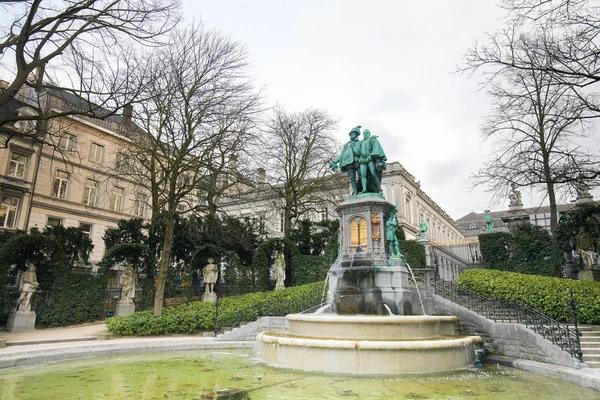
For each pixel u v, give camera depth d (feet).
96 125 112.47
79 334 43.21
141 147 58.49
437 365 25.82
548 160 56.13
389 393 19.86
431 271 45.60
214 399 18.30
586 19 33.78
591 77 36.06
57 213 103.40
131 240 71.72
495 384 22.85
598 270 51.67
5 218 92.84
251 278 68.90
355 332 28.94
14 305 48.06
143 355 33.88
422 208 160.04
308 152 86.07
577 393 20.97
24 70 38.58
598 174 41.52
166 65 52.39
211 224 68.28
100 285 54.80
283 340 28.07
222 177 65.87
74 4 38.42
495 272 52.90
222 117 56.13
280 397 18.75
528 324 34.58
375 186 44.68
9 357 27.50
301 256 73.41
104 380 22.66
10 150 93.71
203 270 67.41
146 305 60.75
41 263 50.60
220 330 44.68
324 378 23.35
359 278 38.60
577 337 27.84
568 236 58.34
